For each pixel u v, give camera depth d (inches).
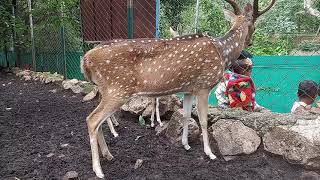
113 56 133.8
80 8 306.7
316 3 346.9
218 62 142.5
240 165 144.2
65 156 158.9
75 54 326.3
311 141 137.8
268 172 138.5
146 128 188.7
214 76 143.1
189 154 155.6
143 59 136.3
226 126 155.6
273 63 230.8
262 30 355.3
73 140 176.9
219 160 148.6
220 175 137.0
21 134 188.9
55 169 147.0
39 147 169.9
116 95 135.3
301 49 316.5
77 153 161.6
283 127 145.7
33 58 383.2
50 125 201.8
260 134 151.1
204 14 335.6
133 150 162.2
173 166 145.6
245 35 155.3
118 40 139.3
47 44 364.2
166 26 319.6
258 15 159.8
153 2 229.5
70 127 196.9
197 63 139.7
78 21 351.6
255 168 141.3
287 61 229.6
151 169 143.9
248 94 172.7
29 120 213.0
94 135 136.1
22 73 372.8
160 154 157.2
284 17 351.9
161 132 176.4
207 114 155.6
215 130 157.3
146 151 160.2
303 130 141.9
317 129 141.6
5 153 163.9
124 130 187.0
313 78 224.2
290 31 352.8
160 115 193.2
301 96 164.4
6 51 427.5
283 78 228.1
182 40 140.9
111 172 142.7
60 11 331.9
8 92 300.5
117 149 163.8
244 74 173.0
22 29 371.6
